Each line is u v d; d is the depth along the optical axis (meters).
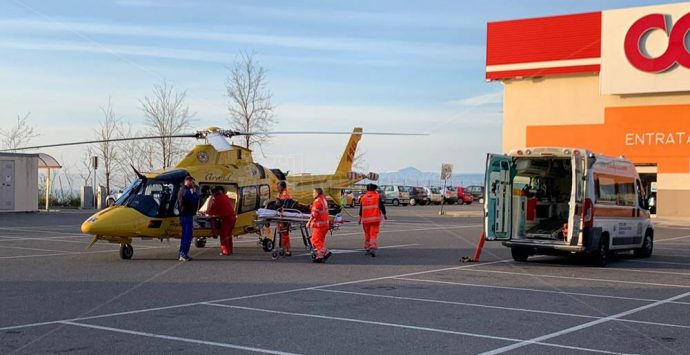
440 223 32.97
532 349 7.79
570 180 17.27
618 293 12.19
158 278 13.16
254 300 10.78
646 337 8.52
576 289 12.59
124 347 7.57
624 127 36.81
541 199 17.39
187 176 16.11
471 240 23.17
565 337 8.45
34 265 15.12
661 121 35.94
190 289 11.83
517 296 11.62
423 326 8.95
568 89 38.22
